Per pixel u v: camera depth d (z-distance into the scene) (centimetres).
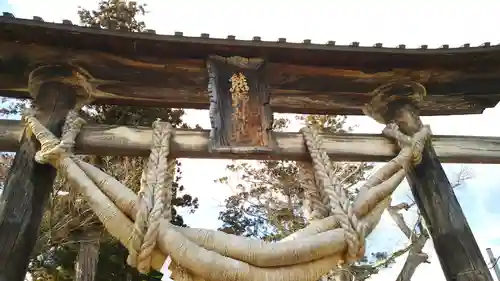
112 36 543
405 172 531
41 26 518
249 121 548
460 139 621
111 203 409
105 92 617
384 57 614
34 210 435
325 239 420
